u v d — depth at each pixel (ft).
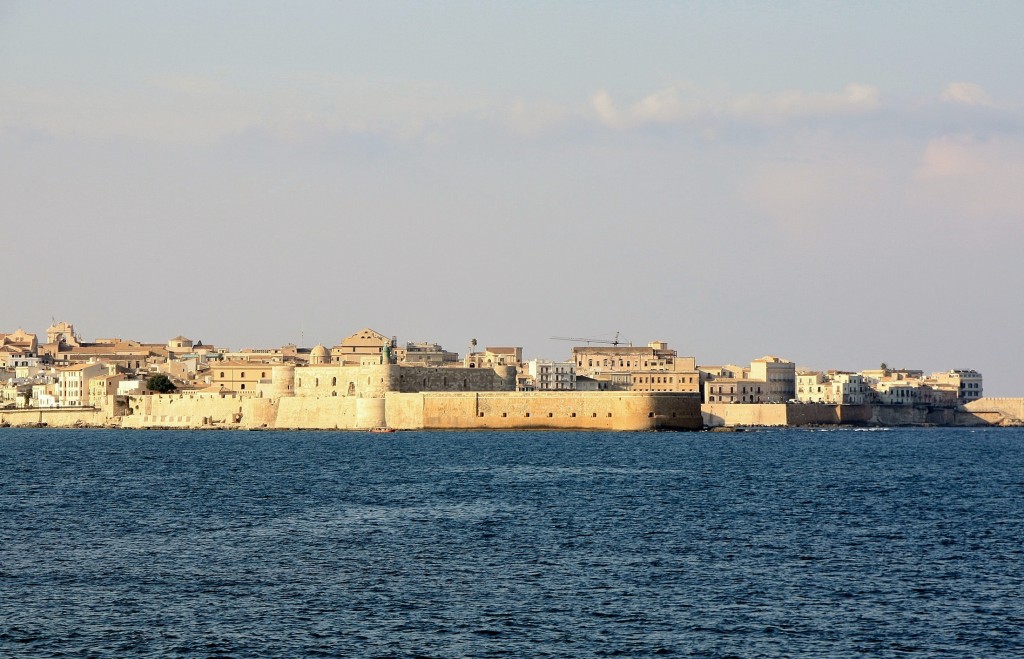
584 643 499.51
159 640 502.38
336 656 483.10
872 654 487.20
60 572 624.18
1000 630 518.78
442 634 511.40
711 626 523.29
